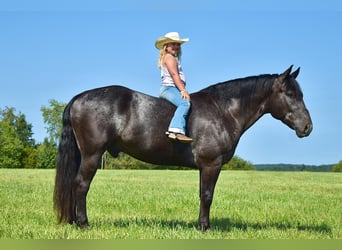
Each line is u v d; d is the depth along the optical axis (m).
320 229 11.83
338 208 17.09
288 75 10.63
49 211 13.99
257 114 10.75
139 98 10.20
